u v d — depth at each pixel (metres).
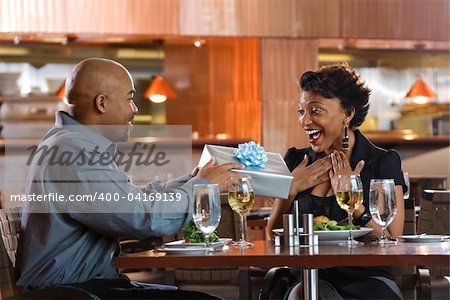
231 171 4.14
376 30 12.73
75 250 4.13
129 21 11.98
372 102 14.99
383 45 14.08
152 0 12.07
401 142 13.66
